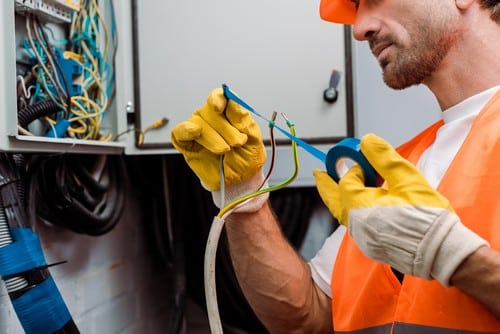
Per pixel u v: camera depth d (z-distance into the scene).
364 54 1.45
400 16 0.82
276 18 1.18
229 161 0.83
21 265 0.85
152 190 1.58
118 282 1.47
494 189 0.68
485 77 0.82
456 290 0.69
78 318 1.25
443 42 0.81
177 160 1.56
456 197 0.71
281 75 1.17
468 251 0.58
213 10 1.19
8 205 0.87
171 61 1.19
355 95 1.17
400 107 1.44
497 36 0.82
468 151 0.74
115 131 1.20
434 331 0.70
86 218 1.12
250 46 1.18
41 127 1.01
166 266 1.80
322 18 1.06
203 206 1.57
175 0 1.19
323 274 1.03
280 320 0.98
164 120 1.19
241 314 1.54
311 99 1.17
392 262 0.63
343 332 0.87
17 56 0.98
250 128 0.81
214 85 1.18
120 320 1.47
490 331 0.66
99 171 1.24
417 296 0.73
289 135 0.75
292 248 1.08
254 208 0.91
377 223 0.62
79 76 1.09
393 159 0.63
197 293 1.61
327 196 0.72
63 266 1.20
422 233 0.59
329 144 1.17
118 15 1.19
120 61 1.19
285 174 1.52
